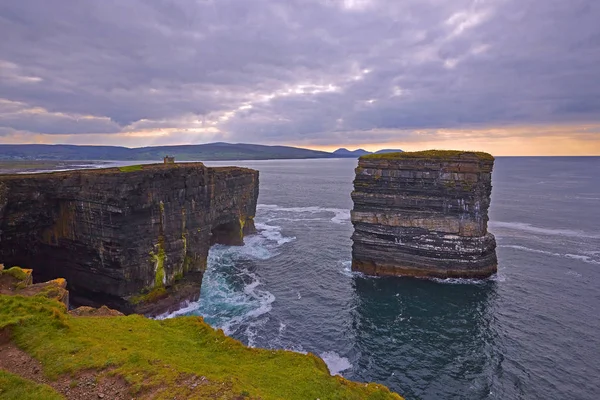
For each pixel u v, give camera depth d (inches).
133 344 776.9
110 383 628.4
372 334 1577.3
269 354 796.6
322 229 3587.6
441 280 2219.5
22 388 590.6
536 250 2748.5
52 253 1803.6
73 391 609.6
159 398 584.1
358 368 1341.0
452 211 2235.5
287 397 634.8
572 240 3031.5
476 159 2182.6
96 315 1012.5
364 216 2372.0
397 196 2326.5
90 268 1710.1
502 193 5920.3
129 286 1659.7
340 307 1843.0
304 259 2628.0
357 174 2431.1
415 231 2279.8
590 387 1226.0
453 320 1696.6
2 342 741.3
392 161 2340.1
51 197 1717.5
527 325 1638.8
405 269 2310.5
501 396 1187.9
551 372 1305.4
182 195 1863.9
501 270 2343.8
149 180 1657.2
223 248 2933.1
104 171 1763.0
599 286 2062.0
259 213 4527.6
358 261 2401.6
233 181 2896.2
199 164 2043.6
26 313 834.8
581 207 4544.8
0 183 1568.7
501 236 3176.7
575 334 1557.6
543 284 2101.4
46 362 681.0
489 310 1792.6
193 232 1958.7
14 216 1641.2
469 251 2203.5
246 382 660.1
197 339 847.1
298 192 6619.1
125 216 1585.9
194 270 1978.3
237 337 1534.2
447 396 1192.8
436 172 2258.9
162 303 1750.7
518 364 1355.8
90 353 708.7
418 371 1323.8
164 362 695.7
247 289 2069.4
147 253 1696.6
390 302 1902.1
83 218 1683.1
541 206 4665.4
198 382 633.6
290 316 1734.7
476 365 1355.8
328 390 677.3
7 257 1692.9
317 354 1423.5
